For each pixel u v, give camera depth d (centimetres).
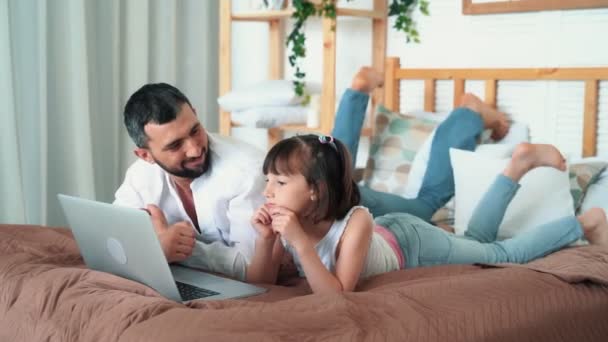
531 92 278
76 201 163
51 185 331
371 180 285
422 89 315
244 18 356
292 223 155
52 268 164
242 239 185
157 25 368
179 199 200
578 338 155
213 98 397
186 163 186
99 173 348
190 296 154
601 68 254
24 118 320
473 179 234
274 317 127
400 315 134
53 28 325
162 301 135
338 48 350
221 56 338
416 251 191
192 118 183
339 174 162
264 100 323
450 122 261
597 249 188
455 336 133
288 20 374
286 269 184
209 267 185
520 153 208
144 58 357
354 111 282
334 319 129
